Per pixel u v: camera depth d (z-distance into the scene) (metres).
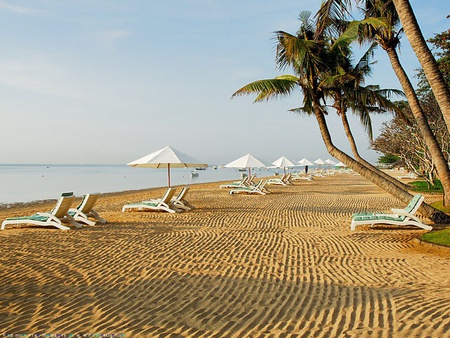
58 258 6.25
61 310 4.09
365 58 13.45
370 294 4.61
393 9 10.70
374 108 14.73
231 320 3.87
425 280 5.24
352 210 13.44
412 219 9.45
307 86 11.15
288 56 10.22
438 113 19.41
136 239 7.89
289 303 4.35
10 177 52.84
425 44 6.85
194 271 5.64
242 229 9.43
